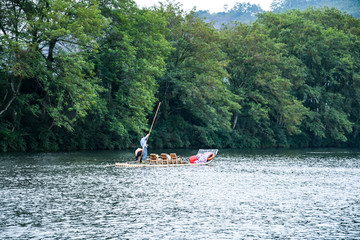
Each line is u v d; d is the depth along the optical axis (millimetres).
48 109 46031
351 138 103938
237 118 86500
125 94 55375
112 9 54500
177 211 17766
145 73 54594
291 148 85625
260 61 81375
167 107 71062
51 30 42094
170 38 70438
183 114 77688
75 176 27641
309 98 97500
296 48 91562
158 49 57969
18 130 48719
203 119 72688
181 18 70438
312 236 14430
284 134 91312
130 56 53281
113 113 54750
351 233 14812
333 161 46562
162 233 14516
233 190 23297
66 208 17953
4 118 48594
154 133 68500
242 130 86250
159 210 17875
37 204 18656
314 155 58562
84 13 44094
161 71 58750
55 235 14180
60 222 15742
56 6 42312
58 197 20250
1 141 46344
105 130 59656
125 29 56125
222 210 18078
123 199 20047
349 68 96438
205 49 70125
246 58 80750
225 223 15930
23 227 15039
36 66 43250
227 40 81750
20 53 41594
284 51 88375
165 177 28250
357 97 97938
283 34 91500
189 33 70062
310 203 19906
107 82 55344
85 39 43562
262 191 23156
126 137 61625
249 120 87188
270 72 84062
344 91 99188
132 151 56125
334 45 95625
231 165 38812
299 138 96312
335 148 89562
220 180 27328
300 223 16094
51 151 50938
